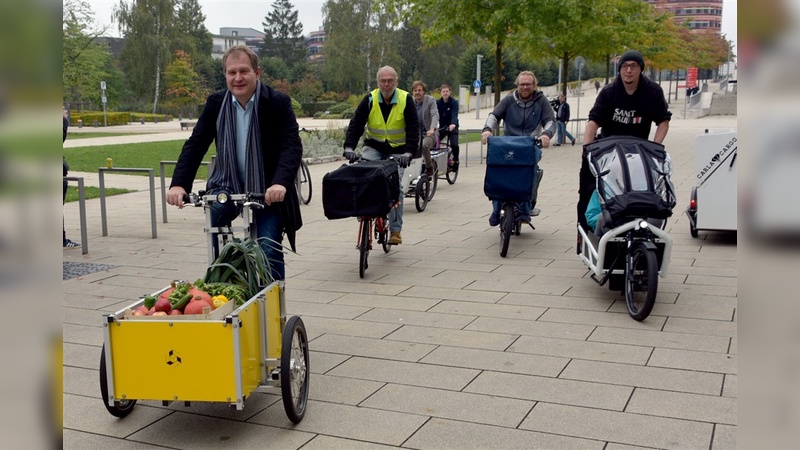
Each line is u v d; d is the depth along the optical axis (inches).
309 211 474.6
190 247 359.3
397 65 3169.3
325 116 2352.4
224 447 147.5
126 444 149.7
